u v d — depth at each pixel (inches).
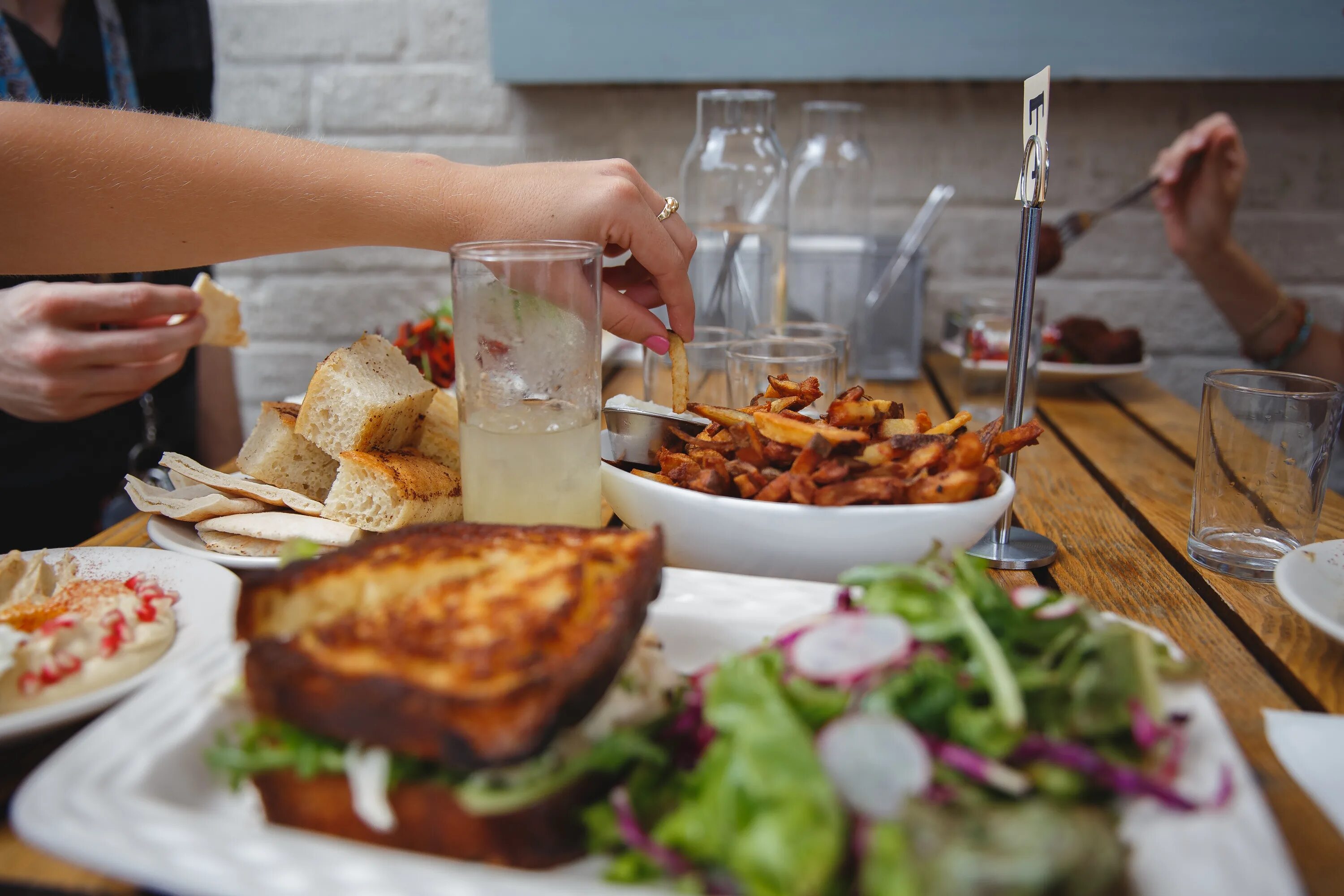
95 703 21.4
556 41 80.5
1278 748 20.2
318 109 87.6
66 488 62.9
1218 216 69.1
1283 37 74.3
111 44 63.8
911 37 77.8
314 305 92.0
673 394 36.7
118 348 38.4
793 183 72.2
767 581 27.4
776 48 79.0
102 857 16.1
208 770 20.2
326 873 15.5
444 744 16.7
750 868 15.5
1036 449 52.4
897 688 18.6
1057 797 17.6
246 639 20.4
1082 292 85.7
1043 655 20.7
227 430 74.0
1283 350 71.3
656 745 19.7
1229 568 33.3
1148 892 16.0
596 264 29.3
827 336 46.2
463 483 30.0
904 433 32.0
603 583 20.8
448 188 37.0
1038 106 32.4
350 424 34.2
